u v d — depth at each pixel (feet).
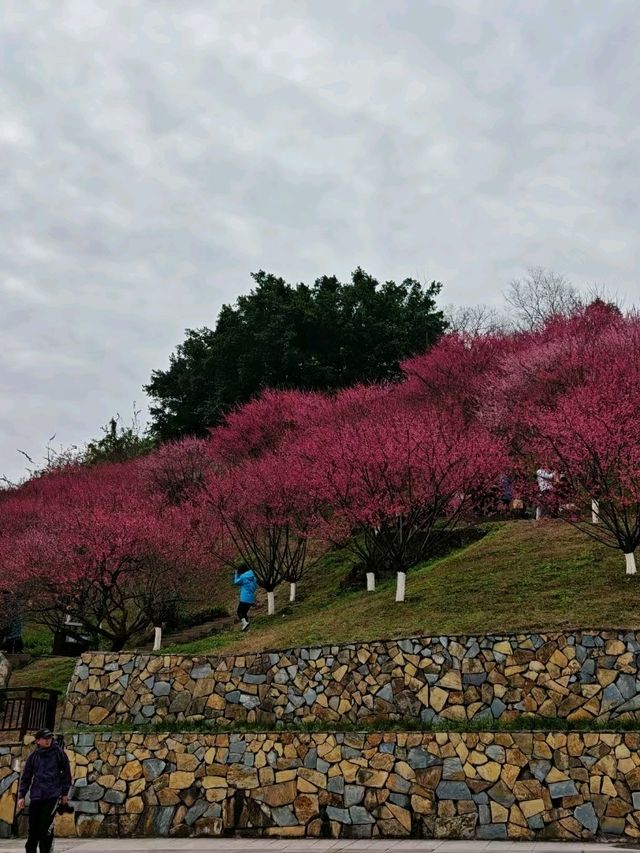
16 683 59.00
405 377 104.53
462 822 30.81
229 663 41.96
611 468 48.93
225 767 35.06
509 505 70.28
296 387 111.04
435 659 36.94
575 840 29.12
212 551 65.92
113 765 36.58
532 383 68.95
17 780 36.96
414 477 53.11
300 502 63.62
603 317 84.33
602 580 43.68
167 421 124.77
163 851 30.27
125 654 44.62
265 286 119.65
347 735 33.73
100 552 57.88
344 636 42.57
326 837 32.37
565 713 33.71
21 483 109.19
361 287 118.42
